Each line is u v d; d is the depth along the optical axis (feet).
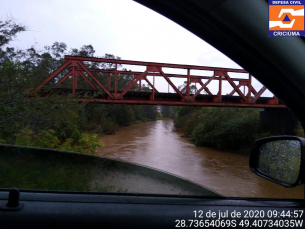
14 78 15.83
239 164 35.55
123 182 5.63
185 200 4.47
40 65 17.33
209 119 61.72
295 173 4.65
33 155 7.33
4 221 3.76
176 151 47.75
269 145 5.09
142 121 176.14
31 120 16.65
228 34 4.67
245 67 5.28
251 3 4.41
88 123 75.92
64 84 66.80
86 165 6.78
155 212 4.09
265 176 4.98
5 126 14.71
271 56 4.74
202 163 35.27
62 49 46.83
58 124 18.35
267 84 5.30
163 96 56.70
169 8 4.50
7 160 6.79
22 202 4.17
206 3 4.22
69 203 4.23
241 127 49.65
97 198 4.44
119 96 48.67
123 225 3.88
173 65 51.26
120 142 59.88
